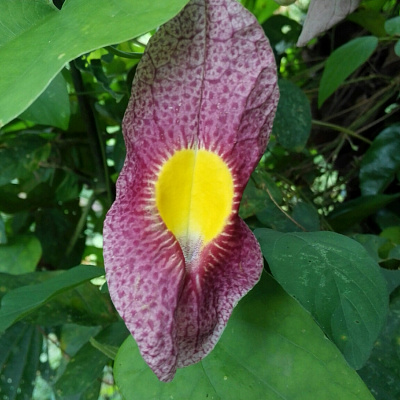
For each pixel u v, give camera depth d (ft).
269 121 0.57
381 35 1.25
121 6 0.50
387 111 1.30
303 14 1.44
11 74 0.49
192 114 0.56
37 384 1.36
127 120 0.56
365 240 0.99
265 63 0.55
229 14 0.54
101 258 1.60
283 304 0.75
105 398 1.52
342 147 1.36
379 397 0.77
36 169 1.32
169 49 0.54
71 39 0.49
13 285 1.06
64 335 1.18
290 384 0.71
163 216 0.57
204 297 0.56
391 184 1.25
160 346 0.52
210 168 0.57
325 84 1.11
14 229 1.44
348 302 0.64
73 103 1.30
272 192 1.00
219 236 0.57
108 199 1.24
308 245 0.70
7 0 0.57
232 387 0.71
